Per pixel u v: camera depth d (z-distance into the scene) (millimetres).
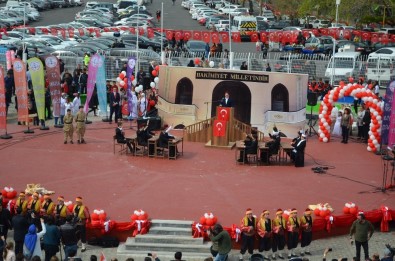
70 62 64062
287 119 47844
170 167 40312
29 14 100875
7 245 25391
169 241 30422
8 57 59125
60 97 48625
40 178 37531
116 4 115750
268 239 29453
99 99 50656
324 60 65500
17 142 45094
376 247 30828
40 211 30125
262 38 71062
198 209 33281
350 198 35438
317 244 31375
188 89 48562
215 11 107250
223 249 27609
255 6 125562
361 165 41812
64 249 27594
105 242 30516
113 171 39219
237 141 42969
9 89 52500
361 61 65812
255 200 34781
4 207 30859
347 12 83188
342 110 50625
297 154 40906
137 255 29656
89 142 45500
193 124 46469
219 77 48094
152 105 51156
